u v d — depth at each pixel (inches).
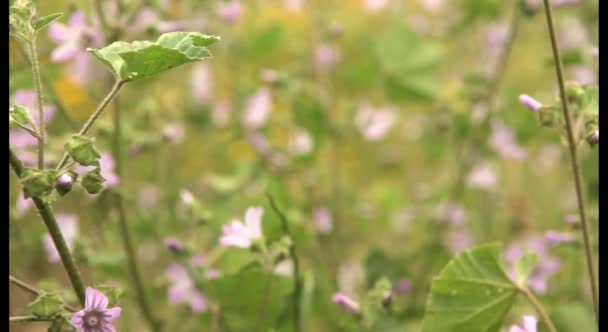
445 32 61.9
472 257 34.4
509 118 51.4
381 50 55.4
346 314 40.3
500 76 50.2
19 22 30.6
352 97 59.5
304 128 50.5
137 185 49.7
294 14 66.7
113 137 43.1
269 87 51.8
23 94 40.7
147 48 29.6
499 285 34.5
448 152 57.2
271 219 38.7
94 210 45.6
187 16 49.4
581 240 39.5
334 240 50.9
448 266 34.3
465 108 53.0
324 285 43.8
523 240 51.8
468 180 52.8
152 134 47.3
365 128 51.7
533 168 58.2
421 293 47.6
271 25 54.8
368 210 54.2
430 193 55.2
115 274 44.4
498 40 60.0
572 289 48.4
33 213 45.0
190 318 44.7
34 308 30.9
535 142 55.4
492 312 34.8
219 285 40.4
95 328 31.2
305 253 48.8
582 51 44.6
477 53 64.1
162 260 48.7
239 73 57.6
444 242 50.5
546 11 32.4
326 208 50.9
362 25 67.9
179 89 55.6
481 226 54.3
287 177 50.7
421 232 53.4
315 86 53.0
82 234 47.1
